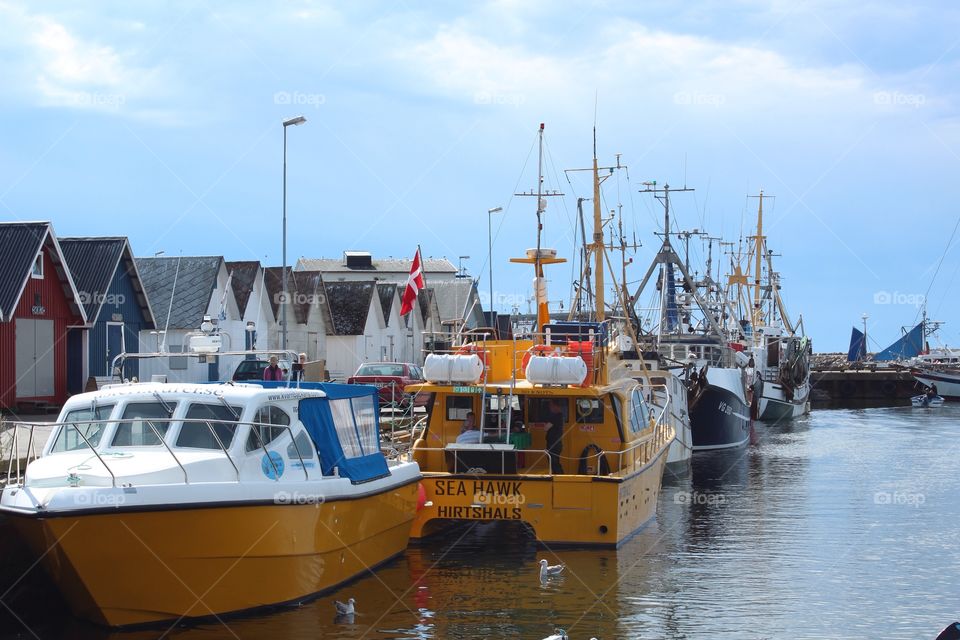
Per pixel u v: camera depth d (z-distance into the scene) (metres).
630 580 14.73
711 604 13.78
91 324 32.41
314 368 21.61
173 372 37.72
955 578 15.42
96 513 10.77
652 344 33.91
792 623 13.02
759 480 26.92
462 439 17.05
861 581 15.16
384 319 54.97
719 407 34.59
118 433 12.62
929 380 72.31
